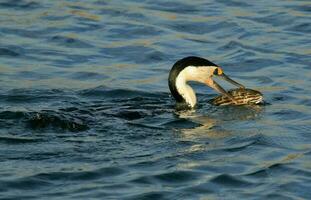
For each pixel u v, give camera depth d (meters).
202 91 18.91
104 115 16.44
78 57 20.42
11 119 15.80
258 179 14.25
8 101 17.59
